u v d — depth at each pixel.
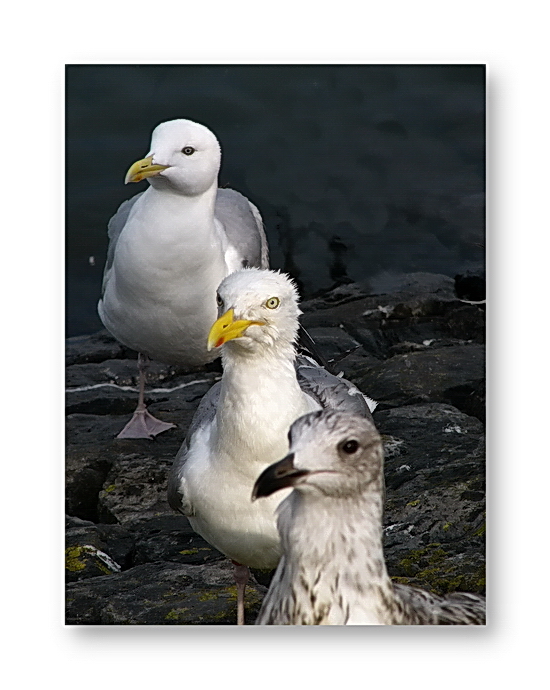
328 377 9.31
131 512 10.35
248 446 7.70
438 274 15.15
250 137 15.84
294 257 15.55
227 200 12.35
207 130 10.91
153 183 10.95
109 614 8.49
